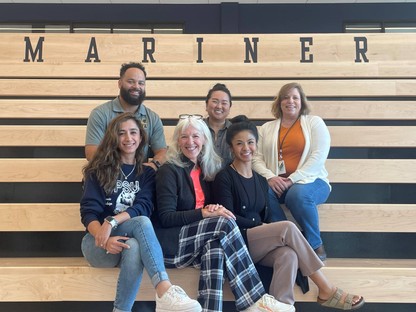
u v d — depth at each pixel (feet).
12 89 10.34
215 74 10.71
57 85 10.41
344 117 9.71
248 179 6.81
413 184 8.80
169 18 20.59
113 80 10.46
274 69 10.69
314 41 10.86
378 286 6.50
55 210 7.75
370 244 8.02
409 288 6.49
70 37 10.93
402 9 20.54
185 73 10.72
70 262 7.05
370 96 10.19
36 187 8.76
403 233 8.01
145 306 6.82
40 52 10.88
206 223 6.00
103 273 6.41
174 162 6.63
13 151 9.48
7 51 10.87
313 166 7.55
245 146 6.74
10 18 20.67
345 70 10.61
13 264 6.81
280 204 7.83
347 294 6.22
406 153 9.49
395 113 9.66
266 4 20.54
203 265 5.90
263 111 9.87
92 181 6.30
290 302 5.92
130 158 6.55
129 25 21.07
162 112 9.91
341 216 7.73
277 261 6.07
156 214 6.60
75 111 9.91
